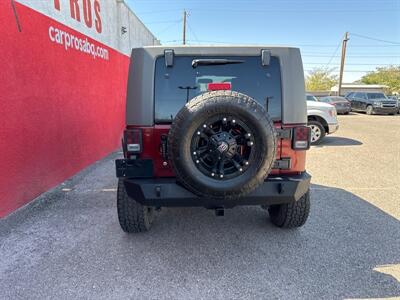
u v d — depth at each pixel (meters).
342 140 9.80
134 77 2.69
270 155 2.36
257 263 2.71
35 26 4.31
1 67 3.63
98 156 6.86
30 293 2.32
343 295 2.28
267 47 2.76
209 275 2.53
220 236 3.21
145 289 2.36
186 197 2.55
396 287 2.37
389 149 8.21
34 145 4.29
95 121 6.65
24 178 4.08
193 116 2.28
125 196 3.01
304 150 2.74
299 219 3.16
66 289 2.36
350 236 3.20
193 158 2.35
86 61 6.14
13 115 3.84
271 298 2.25
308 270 2.59
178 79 2.71
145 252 2.90
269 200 2.61
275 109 2.76
